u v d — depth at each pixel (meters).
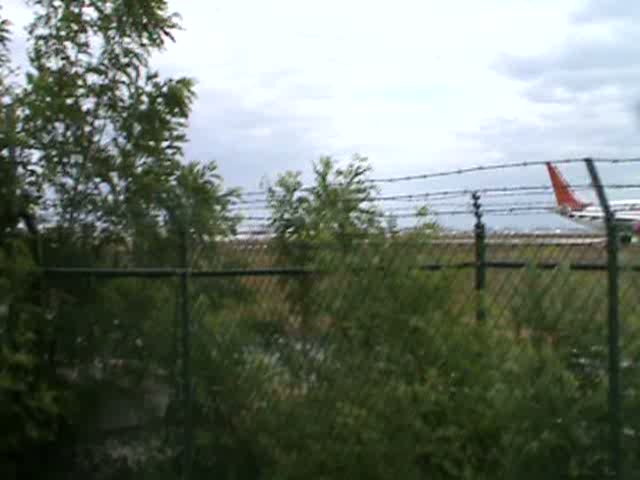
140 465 7.74
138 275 7.61
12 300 8.03
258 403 6.95
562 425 5.55
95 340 8.21
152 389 7.75
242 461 7.08
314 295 6.67
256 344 6.98
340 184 6.95
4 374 7.77
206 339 7.28
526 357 5.73
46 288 8.50
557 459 5.57
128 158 8.77
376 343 6.34
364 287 6.43
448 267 6.21
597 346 5.50
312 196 6.96
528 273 5.82
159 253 8.05
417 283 6.26
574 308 5.61
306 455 6.61
